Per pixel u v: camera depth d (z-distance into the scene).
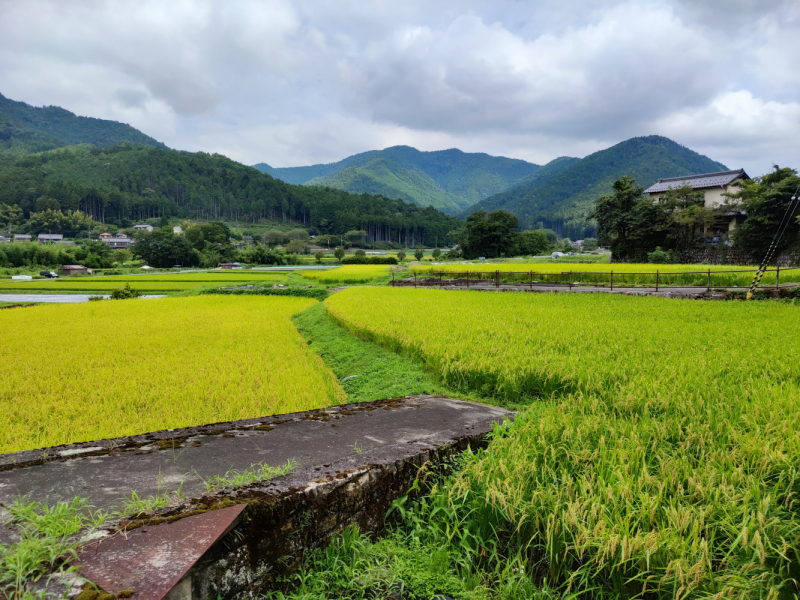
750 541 2.58
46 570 1.98
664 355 7.98
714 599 2.26
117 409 7.48
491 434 4.57
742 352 7.99
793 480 3.12
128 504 2.58
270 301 28.39
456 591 2.72
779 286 19.03
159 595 1.86
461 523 3.20
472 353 8.66
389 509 3.46
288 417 5.16
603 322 12.23
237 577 2.41
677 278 26.98
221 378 9.06
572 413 4.80
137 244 90.25
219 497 2.66
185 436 4.20
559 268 37.44
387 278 41.91
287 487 2.89
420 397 6.84
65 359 11.12
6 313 22.39
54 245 98.31
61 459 3.47
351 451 3.92
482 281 32.25
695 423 4.28
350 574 2.74
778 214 38.12
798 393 5.05
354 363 11.09
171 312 21.95
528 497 3.20
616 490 3.11
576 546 2.64
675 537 2.57
